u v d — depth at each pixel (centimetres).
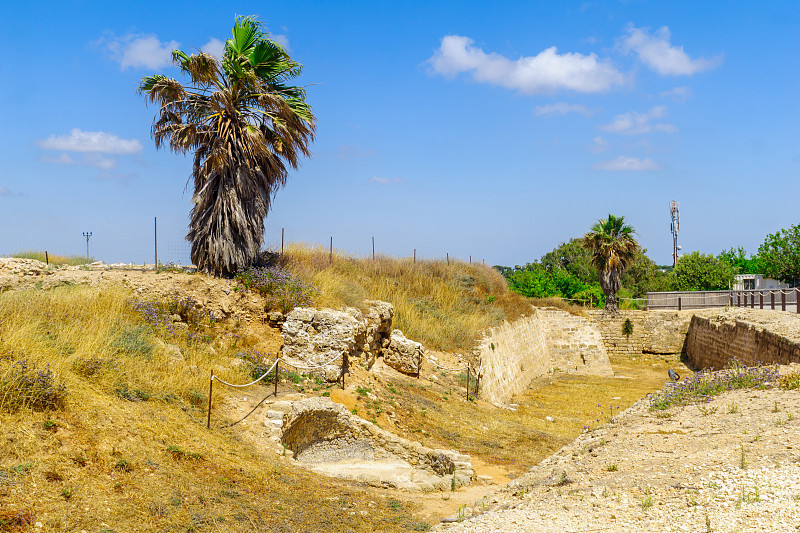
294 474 1003
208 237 1756
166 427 962
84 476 756
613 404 2567
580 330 3966
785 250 4806
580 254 6850
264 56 1847
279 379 1426
